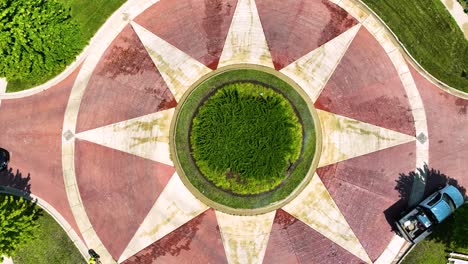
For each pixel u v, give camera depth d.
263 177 25.02
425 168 25.27
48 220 25.06
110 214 25.03
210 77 25.53
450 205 24.00
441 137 25.34
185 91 25.50
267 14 25.73
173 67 25.55
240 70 25.62
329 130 25.36
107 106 25.44
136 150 25.22
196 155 25.19
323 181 25.19
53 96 25.47
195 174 25.20
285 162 25.16
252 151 25.03
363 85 25.55
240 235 24.88
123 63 25.58
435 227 24.91
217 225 24.94
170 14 25.75
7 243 21.27
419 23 25.78
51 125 25.39
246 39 25.66
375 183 25.19
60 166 25.27
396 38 25.64
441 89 25.55
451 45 25.62
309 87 25.53
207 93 25.55
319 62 25.59
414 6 25.91
